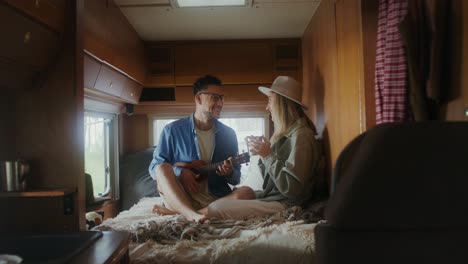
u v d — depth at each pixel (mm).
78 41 1538
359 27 1803
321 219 1956
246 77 3465
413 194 720
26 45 1318
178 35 3312
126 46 2859
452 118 1383
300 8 2744
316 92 2848
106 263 1028
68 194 1481
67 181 1510
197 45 3473
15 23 1220
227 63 3471
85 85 2312
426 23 1484
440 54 1382
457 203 726
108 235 1315
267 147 2260
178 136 2611
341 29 2143
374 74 1771
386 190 719
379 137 715
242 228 1854
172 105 3527
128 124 3564
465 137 717
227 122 3605
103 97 2869
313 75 2947
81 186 1534
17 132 1516
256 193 2445
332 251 754
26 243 1249
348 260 749
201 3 2592
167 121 3600
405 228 736
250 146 2281
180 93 3473
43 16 1342
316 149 2328
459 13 1321
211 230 1813
